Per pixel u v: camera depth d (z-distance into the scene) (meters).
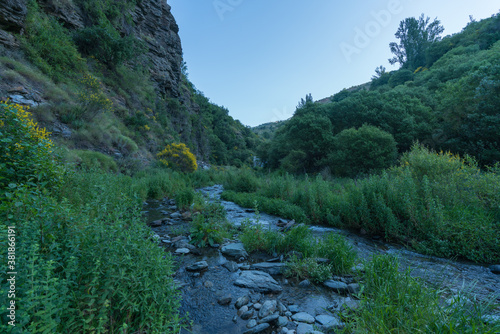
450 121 16.48
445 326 1.81
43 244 1.93
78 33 17.66
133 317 2.02
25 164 3.31
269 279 3.31
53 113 11.05
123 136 15.19
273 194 10.53
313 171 22.97
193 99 47.22
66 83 13.61
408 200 5.34
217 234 4.75
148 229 2.85
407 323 1.94
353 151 17.53
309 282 3.26
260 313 2.57
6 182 2.95
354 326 2.17
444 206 5.25
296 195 8.77
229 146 66.62
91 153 10.36
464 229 4.49
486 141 13.69
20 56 11.54
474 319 1.96
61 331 1.49
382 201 5.75
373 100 23.75
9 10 11.28
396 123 20.38
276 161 31.31
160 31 35.78
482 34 40.16
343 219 6.77
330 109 26.02
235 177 14.15
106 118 15.55
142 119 20.14
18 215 2.06
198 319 2.46
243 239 4.64
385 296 2.33
